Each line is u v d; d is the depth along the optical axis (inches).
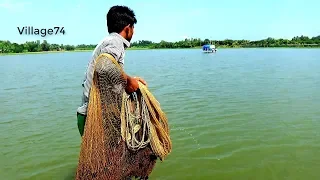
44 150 270.2
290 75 829.8
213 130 317.1
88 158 155.7
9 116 390.6
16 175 224.4
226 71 1027.9
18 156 257.4
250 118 359.6
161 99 494.3
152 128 168.1
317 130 308.3
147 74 958.4
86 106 161.3
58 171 230.7
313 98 471.2
